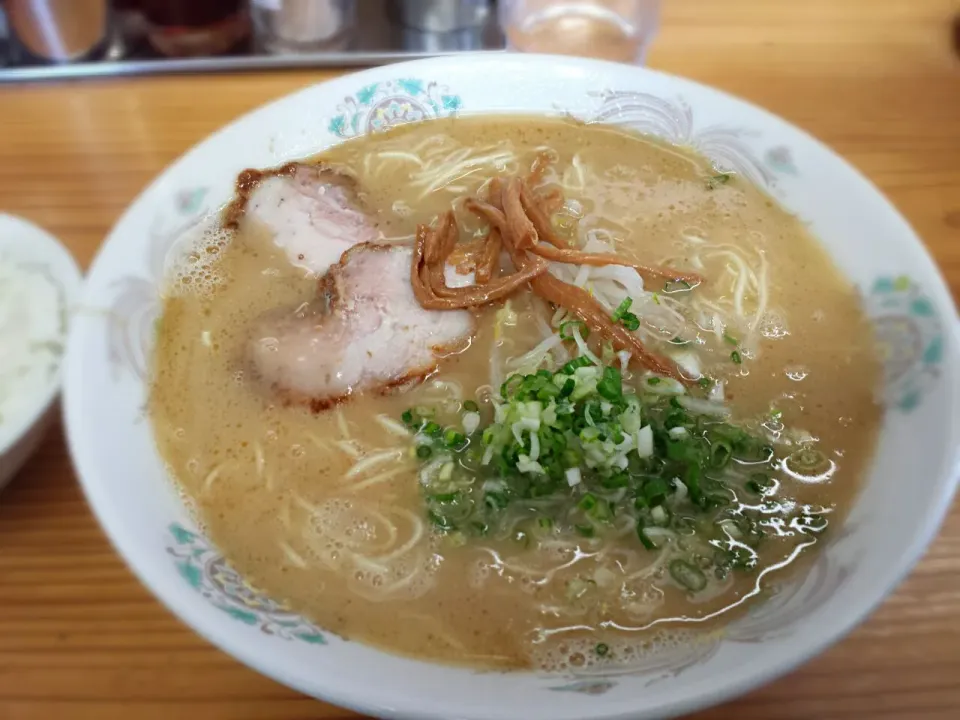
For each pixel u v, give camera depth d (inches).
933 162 11.1
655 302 9.0
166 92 12.3
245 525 7.5
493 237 9.4
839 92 12.2
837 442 7.9
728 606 6.8
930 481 6.6
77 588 7.2
